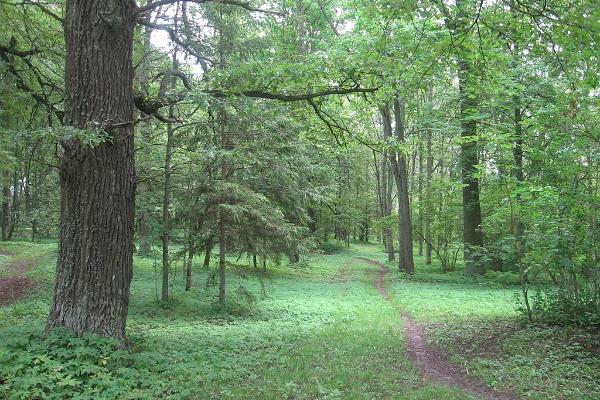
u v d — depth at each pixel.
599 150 9.50
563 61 6.84
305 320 12.62
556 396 6.14
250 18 11.91
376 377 6.98
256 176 13.71
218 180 12.42
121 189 7.16
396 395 6.13
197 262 23.33
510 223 11.48
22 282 16.83
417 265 32.16
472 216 21.59
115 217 7.05
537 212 9.97
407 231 25.45
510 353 8.34
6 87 8.08
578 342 8.24
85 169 6.87
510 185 10.70
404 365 7.89
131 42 7.53
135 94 8.14
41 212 24.94
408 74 8.67
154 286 16.38
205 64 10.71
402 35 8.57
